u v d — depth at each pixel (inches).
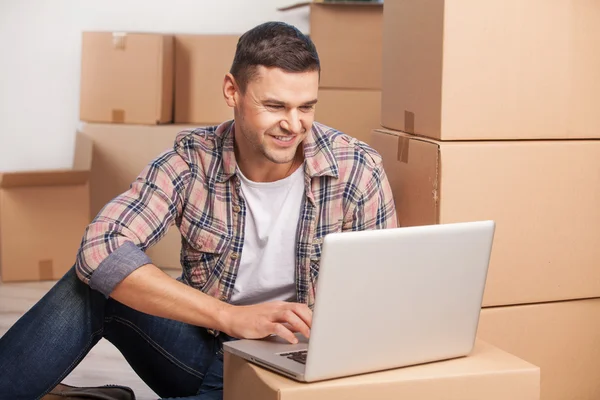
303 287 78.4
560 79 79.5
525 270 80.6
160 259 165.9
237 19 185.3
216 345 80.5
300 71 69.6
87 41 167.5
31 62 185.9
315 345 57.8
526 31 78.1
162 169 77.7
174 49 171.0
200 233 78.1
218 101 171.0
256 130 71.4
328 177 77.9
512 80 78.4
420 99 81.6
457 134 77.9
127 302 71.5
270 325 66.5
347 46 156.3
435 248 60.8
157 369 81.0
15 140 188.1
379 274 58.8
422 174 80.2
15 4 183.8
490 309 80.8
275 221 78.0
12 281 157.8
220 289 78.9
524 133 79.4
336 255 56.7
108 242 72.2
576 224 81.4
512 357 65.7
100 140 167.5
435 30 77.9
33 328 74.1
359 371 60.5
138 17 185.8
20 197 156.9
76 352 75.0
